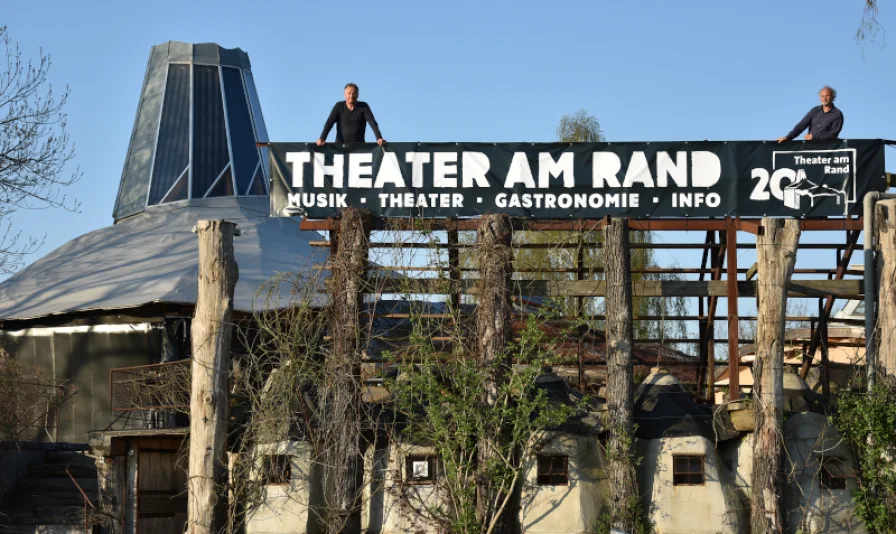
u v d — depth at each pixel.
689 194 18.98
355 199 19.05
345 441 17.66
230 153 39.09
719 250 19.91
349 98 19.36
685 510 17.72
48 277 29.88
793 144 19.03
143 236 33.84
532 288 18.84
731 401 18.28
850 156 18.95
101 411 25.50
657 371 19.48
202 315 17.36
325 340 19.42
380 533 17.83
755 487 17.53
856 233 19.23
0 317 27.00
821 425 18.09
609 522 17.42
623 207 18.98
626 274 18.34
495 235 18.45
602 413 18.27
